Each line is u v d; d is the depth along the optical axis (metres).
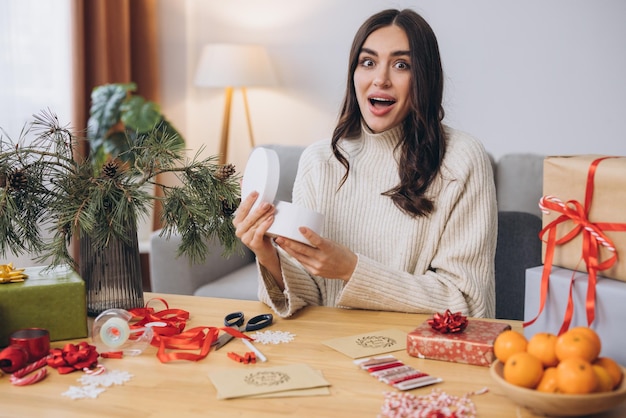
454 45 3.89
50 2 3.64
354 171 1.67
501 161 3.13
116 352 1.15
